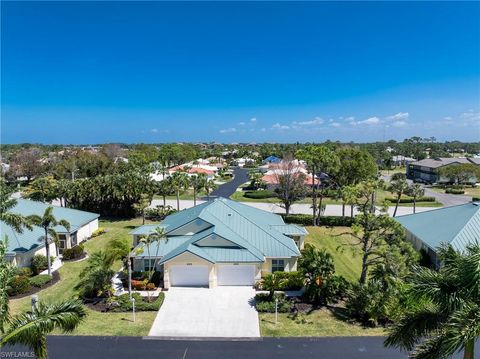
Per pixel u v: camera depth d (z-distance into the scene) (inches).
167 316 999.0
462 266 481.7
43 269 1341.0
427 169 4259.4
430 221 1503.4
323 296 1067.9
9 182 3750.0
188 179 2711.6
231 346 856.3
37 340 537.6
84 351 829.8
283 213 2362.2
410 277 553.9
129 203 2154.3
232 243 1239.5
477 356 797.9
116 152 5196.9
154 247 1273.4
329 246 1678.2
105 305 1052.5
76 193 2164.1
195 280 1200.8
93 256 1157.1
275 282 1130.7
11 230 1318.9
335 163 2417.6
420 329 522.0
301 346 856.3
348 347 851.4
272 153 6776.6
